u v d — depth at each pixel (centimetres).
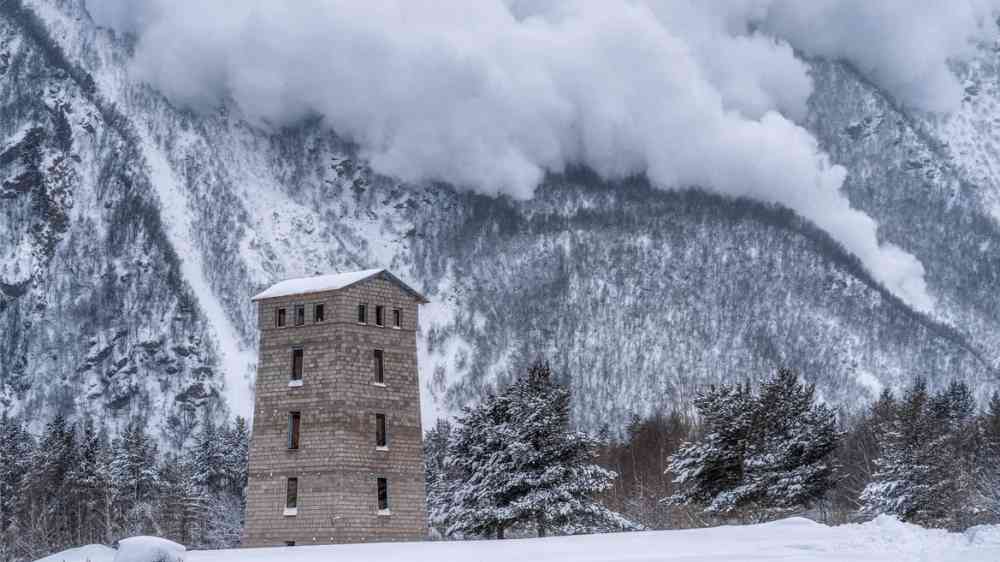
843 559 4259
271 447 9288
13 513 14712
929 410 11025
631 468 18425
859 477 13375
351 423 9119
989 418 13875
